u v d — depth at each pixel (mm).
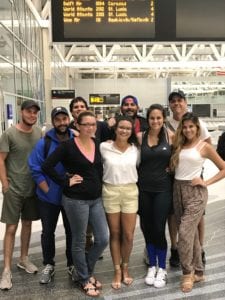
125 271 3332
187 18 6895
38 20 14992
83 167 2941
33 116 3309
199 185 3182
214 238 4422
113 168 3105
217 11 6914
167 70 31875
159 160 3207
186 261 3145
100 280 3389
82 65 23812
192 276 3225
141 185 3256
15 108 10258
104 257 3902
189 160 3145
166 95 29016
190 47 23609
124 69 31344
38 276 3467
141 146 3250
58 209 3309
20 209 3396
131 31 6883
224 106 34719
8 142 3285
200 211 3166
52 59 19188
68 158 2955
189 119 3141
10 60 10039
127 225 3209
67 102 16297
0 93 8555
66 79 25453
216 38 6973
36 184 3328
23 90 11812
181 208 3264
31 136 3391
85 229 3035
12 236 3387
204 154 3197
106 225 3113
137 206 3232
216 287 3219
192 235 3135
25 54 12383
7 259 3348
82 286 3184
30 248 4176
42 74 15859
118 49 24094
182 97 3598
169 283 3301
